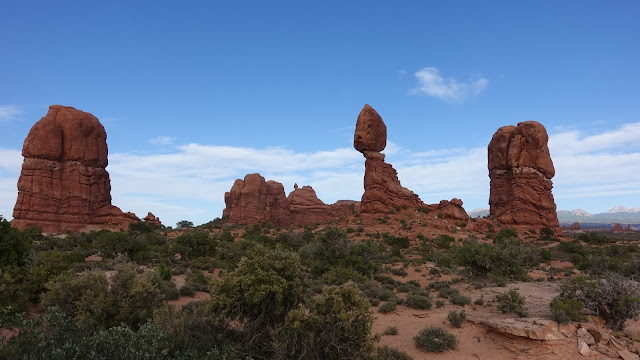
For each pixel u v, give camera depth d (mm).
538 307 20375
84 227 75750
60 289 14133
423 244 59469
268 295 12359
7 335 11734
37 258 20500
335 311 11680
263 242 56688
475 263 32875
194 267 35000
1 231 21719
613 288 17109
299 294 12961
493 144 87938
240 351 11680
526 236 74250
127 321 13602
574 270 40531
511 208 81250
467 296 24188
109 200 83938
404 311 21188
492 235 71500
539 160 81312
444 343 15141
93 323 12531
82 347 9695
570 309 16609
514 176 82125
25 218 70750
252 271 12836
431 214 77875
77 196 76125
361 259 33656
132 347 9852
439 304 22047
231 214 102938
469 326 17453
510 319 16516
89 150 79688
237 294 12141
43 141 74438
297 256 13750
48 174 74125
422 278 33688
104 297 13836
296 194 125875
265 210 106812
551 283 30156
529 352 14188
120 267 15172
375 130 79250
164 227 90812
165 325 11805
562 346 14281
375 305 22703
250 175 107625
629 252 57188
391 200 76938
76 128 78500
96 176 80250
